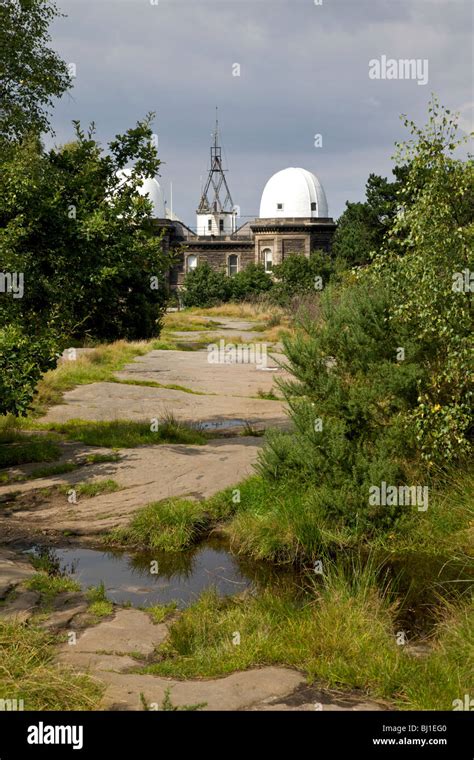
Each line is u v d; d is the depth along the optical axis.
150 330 32.66
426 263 7.81
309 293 49.09
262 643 5.48
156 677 5.07
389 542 8.20
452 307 7.61
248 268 71.88
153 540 8.55
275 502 9.05
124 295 28.95
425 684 4.81
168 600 6.91
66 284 10.95
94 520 9.13
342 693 4.83
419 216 7.86
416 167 7.80
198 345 31.50
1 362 9.51
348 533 8.36
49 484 10.27
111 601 6.70
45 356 9.95
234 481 10.38
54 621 6.03
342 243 63.22
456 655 5.21
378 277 8.84
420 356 9.05
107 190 12.27
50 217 10.51
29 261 10.53
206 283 67.31
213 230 106.94
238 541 8.55
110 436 12.85
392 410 9.23
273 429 9.91
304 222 87.88
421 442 8.66
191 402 17.06
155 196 92.94
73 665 5.11
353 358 9.35
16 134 16.80
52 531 8.88
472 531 8.06
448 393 8.82
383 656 5.20
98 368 21.11
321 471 9.04
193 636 5.83
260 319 49.34
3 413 9.73
